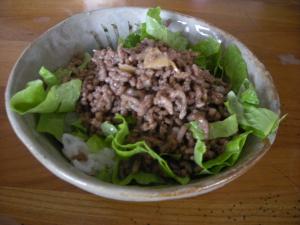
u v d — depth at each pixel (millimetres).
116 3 335
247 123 210
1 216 197
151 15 250
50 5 324
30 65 221
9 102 193
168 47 232
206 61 253
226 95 229
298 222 210
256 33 322
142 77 209
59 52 244
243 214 211
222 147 207
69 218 201
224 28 323
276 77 286
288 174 232
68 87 213
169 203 211
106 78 220
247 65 239
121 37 260
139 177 200
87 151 206
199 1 348
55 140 214
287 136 251
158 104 207
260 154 191
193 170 204
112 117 216
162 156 207
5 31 294
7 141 230
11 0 324
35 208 203
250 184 225
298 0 363
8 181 212
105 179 200
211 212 210
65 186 213
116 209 206
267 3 355
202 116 207
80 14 248
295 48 312
